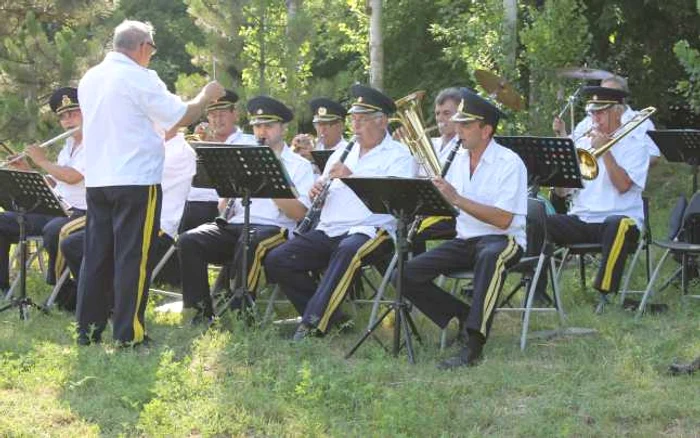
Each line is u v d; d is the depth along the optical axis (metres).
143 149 6.81
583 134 8.38
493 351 6.66
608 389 5.76
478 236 6.81
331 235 7.40
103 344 6.93
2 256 8.77
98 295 7.01
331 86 13.95
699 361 6.06
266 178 6.93
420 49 20.28
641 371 6.12
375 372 6.01
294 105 13.70
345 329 7.39
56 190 8.71
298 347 6.55
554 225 8.05
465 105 6.68
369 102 7.26
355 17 18.61
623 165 8.06
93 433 5.17
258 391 5.63
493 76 9.20
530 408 5.51
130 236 6.80
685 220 8.03
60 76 12.34
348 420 5.38
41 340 7.10
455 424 5.29
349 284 7.02
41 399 5.68
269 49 13.78
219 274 8.19
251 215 7.94
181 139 8.00
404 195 6.28
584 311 7.78
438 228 8.05
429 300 6.85
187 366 6.03
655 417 5.35
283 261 7.31
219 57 13.80
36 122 11.77
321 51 21.28
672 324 7.34
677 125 18.48
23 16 13.93
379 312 7.89
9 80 12.38
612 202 8.08
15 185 7.48
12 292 8.65
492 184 6.70
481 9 14.67
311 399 5.52
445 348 6.89
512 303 8.30
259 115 7.86
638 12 16.30
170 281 9.00
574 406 5.54
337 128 8.62
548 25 13.16
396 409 5.24
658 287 8.55
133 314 6.81
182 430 5.14
